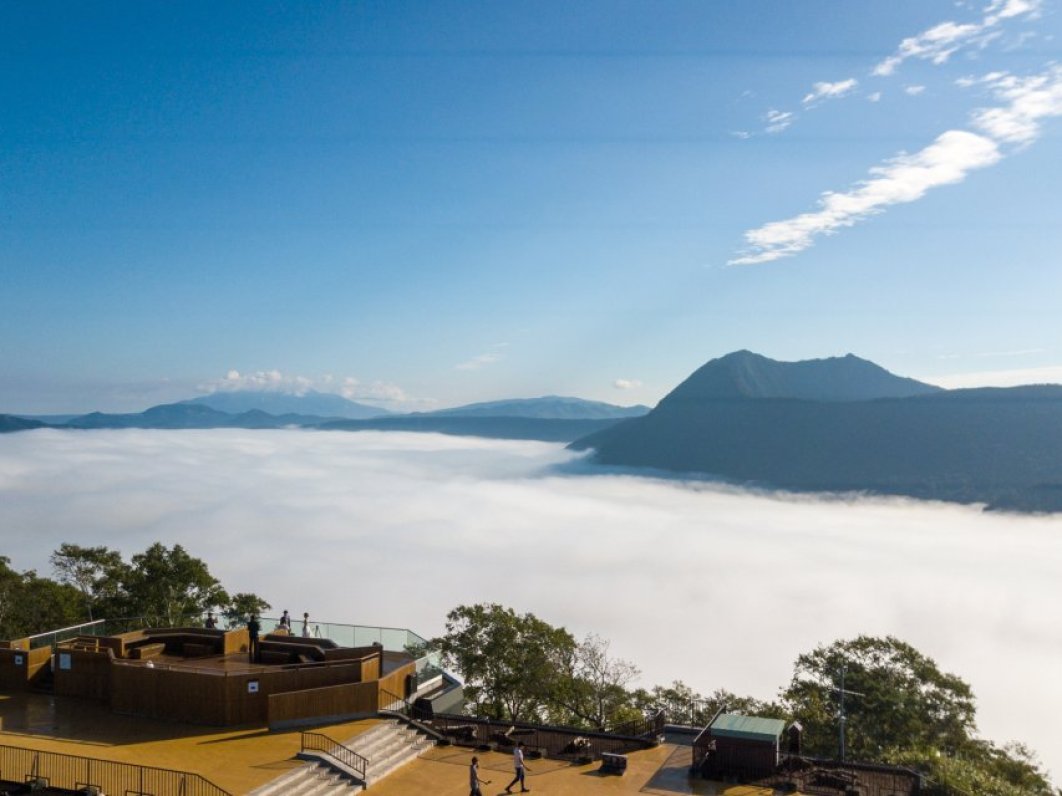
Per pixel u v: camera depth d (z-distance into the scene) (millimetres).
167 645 37125
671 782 28750
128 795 24234
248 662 35094
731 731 29797
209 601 64375
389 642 40031
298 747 28719
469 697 47125
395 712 32812
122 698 32031
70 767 25359
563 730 34000
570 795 27281
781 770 29672
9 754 25453
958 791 30625
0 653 35062
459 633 48719
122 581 65125
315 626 40812
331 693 31844
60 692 34094
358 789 26969
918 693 51281
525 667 47469
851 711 50281
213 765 26641
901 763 36469
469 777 28516
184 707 31312
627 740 33094
